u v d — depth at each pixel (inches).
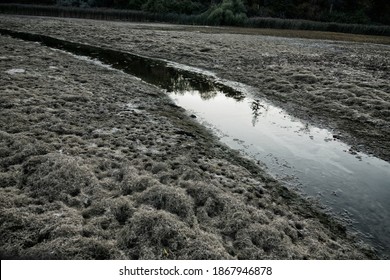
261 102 710.5
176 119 563.2
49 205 291.0
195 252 254.7
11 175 324.8
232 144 490.6
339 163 456.8
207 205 311.4
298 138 530.9
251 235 282.7
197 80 879.7
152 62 1079.6
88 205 304.2
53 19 2118.6
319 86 808.3
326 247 290.8
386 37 2320.4
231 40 1546.5
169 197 305.4
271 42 1577.3
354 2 3213.6
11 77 645.9
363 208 361.4
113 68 929.5
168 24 2390.5
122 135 454.3
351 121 611.2
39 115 475.2
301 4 3198.8
